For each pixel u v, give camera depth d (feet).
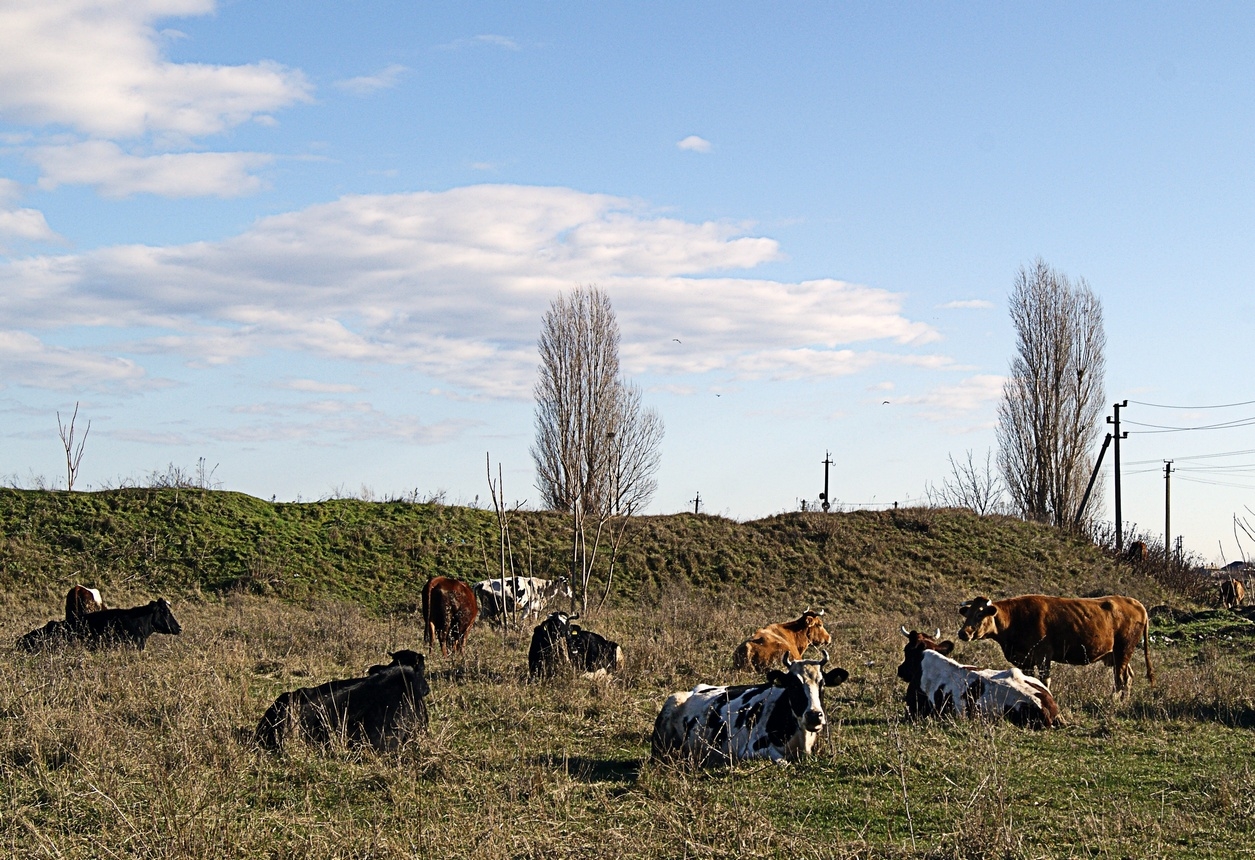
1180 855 24.86
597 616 81.46
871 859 24.88
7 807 29.12
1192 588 115.24
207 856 24.85
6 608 91.50
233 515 118.52
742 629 72.59
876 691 47.67
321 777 32.12
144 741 35.17
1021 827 26.55
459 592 62.44
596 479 140.56
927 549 124.06
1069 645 51.60
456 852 25.50
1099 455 150.20
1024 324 152.05
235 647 58.90
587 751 36.99
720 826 26.73
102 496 119.65
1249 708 43.50
